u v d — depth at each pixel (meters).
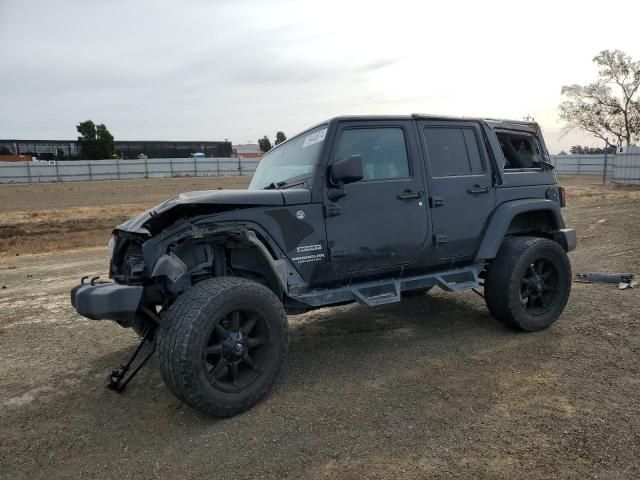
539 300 5.07
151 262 3.60
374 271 4.37
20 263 10.37
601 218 13.54
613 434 3.06
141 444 3.21
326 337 5.08
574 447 2.95
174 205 3.57
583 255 8.63
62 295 7.29
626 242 9.68
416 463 2.86
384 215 4.33
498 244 4.85
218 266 3.91
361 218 4.23
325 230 4.09
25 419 3.62
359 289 4.29
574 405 3.44
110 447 3.19
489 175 5.00
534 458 2.86
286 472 2.83
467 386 3.80
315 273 4.09
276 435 3.22
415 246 4.51
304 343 4.93
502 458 2.87
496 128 5.21
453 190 4.72
